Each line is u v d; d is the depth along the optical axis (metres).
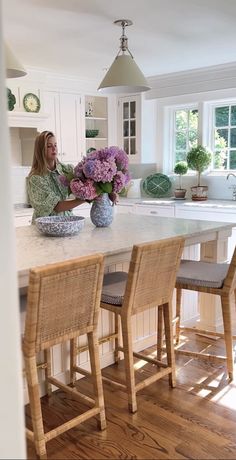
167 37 3.50
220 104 5.09
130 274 2.10
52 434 1.87
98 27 3.20
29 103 4.62
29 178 2.92
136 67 2.80
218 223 3.09
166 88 5.27
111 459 1.89
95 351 2.03
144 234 2.62
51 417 2.20
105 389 2.49
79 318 1.92
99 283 1.95
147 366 2.76
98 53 3.96
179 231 2.73
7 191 0.90
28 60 4.22
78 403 2.34
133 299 2.15
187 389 2.47
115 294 2.22
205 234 2.83
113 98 5.71
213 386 2.50
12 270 0.92
